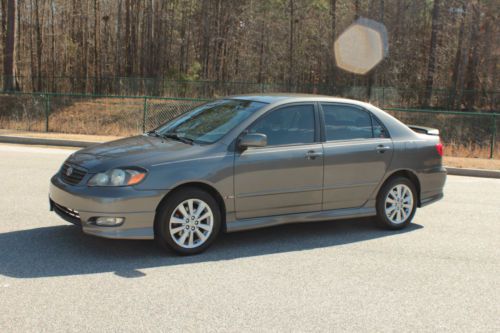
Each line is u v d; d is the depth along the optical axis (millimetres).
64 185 5492
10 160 11836
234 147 5805
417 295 4781
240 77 47094
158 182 5316
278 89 35750
